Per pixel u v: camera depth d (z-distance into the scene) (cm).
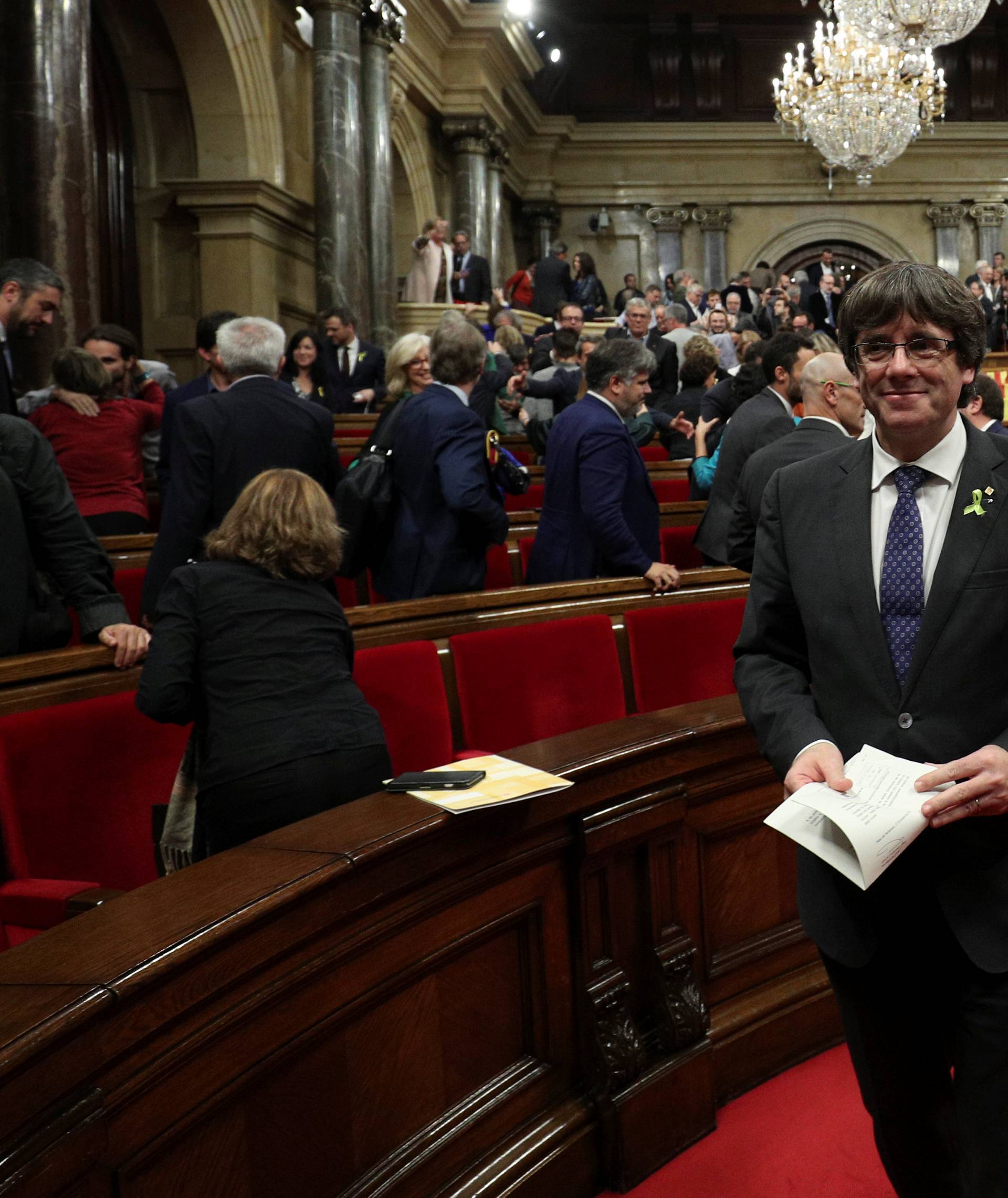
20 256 680
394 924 203
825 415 362
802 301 1555
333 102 1166
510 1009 240
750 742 287
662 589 423
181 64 1084
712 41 1962
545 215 1995
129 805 274
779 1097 284
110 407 514
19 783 255
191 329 1141
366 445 391
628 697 406
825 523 182
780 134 1970
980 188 1983
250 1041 175
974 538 168
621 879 262
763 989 299
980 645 167
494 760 247
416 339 418
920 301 162
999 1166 170
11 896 235
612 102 1998
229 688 243
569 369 814
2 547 284
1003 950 168
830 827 161
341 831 203
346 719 247
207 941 160
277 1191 182
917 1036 187
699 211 2002
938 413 167
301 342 855
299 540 253
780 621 193
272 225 1159
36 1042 134
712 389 623
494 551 579
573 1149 241
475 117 1639
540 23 1912
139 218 1141
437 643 367
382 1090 206
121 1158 152
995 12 1920
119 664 291
